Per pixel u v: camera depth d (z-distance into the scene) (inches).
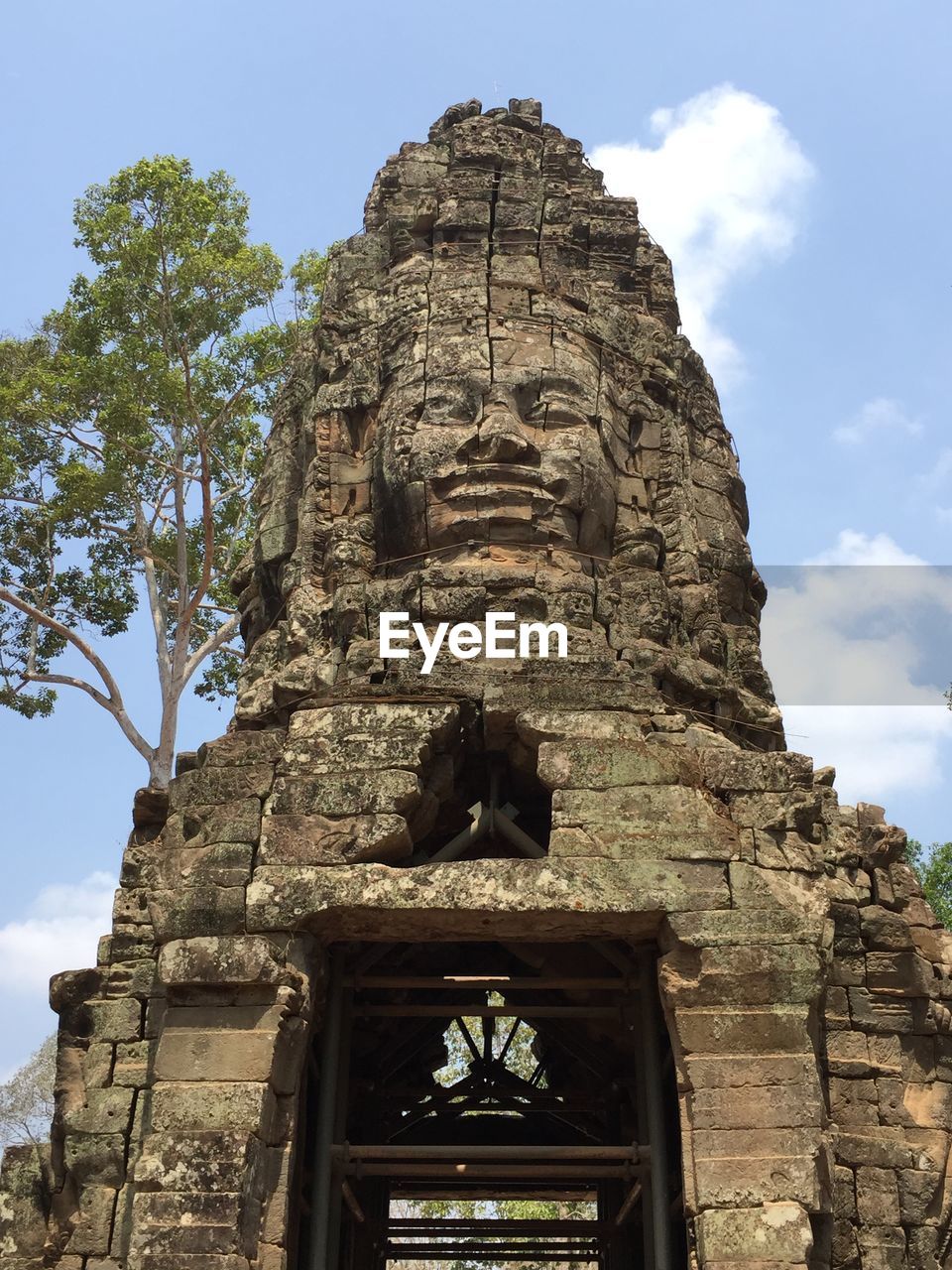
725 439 909.2
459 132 928.3
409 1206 1802.4
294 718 644.7
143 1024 657.0
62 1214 633.6
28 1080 1745.8
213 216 1405.0
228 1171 521.3
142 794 730.8
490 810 667.4
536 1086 858.8
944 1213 616.1
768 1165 524.4
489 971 798.5
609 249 912.3
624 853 584.1
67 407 1371.8
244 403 1429.6
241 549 1419.8
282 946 574.9
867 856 709.9
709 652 776.9
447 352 798.5
